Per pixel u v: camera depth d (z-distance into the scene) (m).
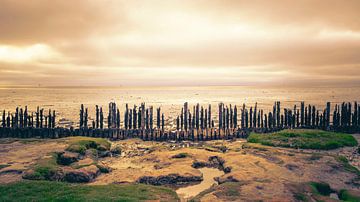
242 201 17.19
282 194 18.20
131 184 20.81
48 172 22.81
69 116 72.38
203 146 35.47
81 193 18.06
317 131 37.66
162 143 39.34
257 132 42.84
